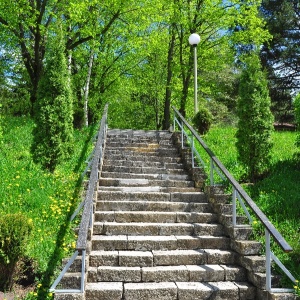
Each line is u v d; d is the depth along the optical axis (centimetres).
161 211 730
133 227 654
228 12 1741
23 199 705
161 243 616
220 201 734
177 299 518
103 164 956
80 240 456
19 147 995
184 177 904
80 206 648
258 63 854
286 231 630
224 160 961
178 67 1800
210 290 519
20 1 1333
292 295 486
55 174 852
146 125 2702
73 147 918
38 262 541
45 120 869
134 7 1612
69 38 1535
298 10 2519
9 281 505
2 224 494
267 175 867
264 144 822
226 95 2489
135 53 1983
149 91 2380
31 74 1566
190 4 1764
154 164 968
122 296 511
